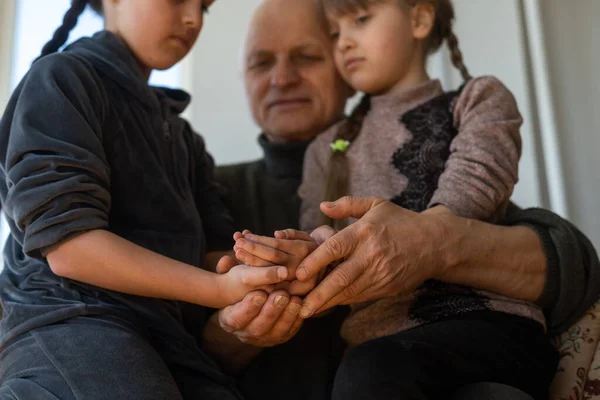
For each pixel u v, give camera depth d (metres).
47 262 0.97
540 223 1.15
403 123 1.27
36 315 0.93
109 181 1.02
